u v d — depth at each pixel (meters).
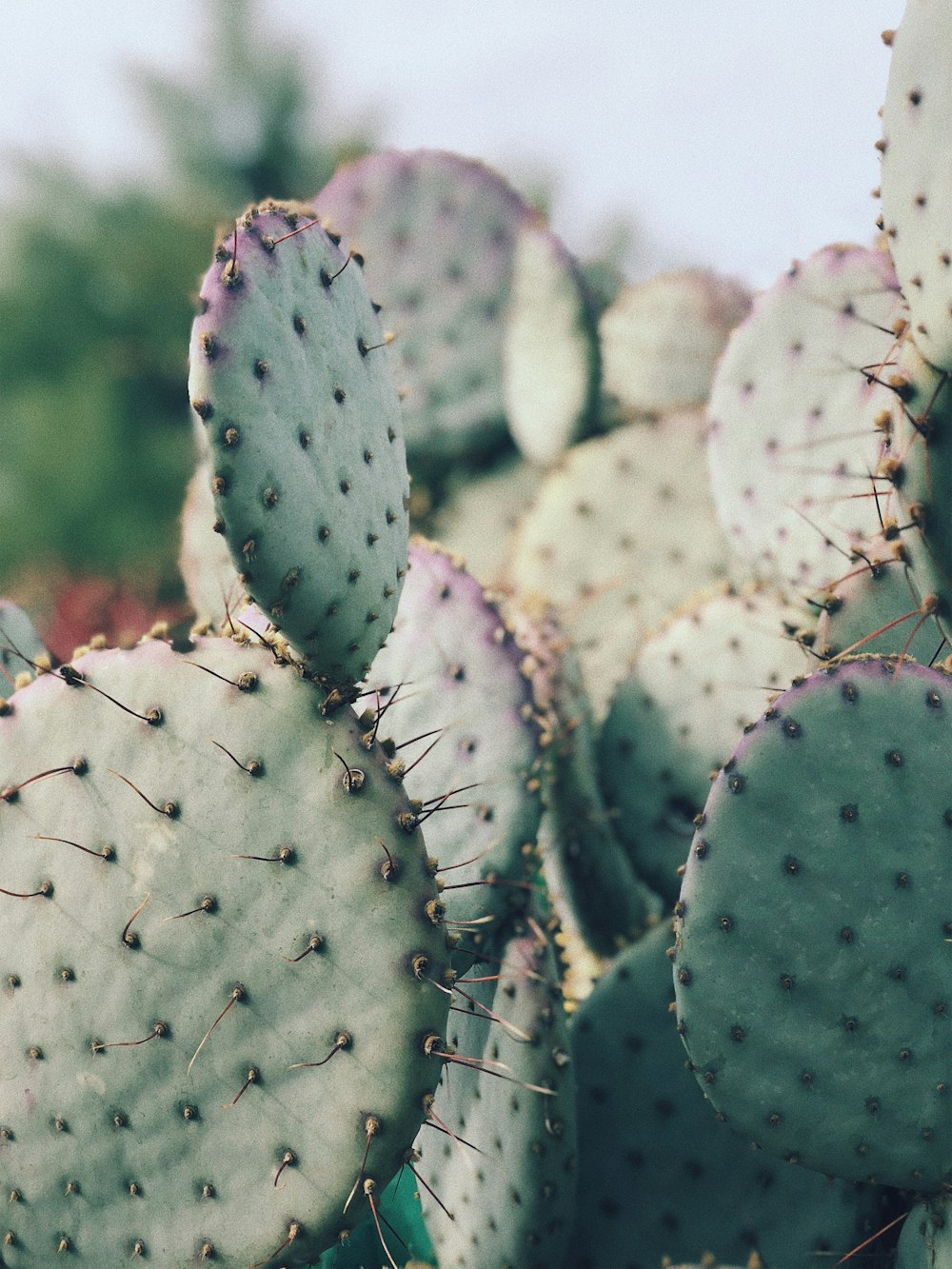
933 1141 1.07
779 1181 1.18
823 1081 1.06
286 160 5.62
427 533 1.97
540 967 1.18
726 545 1.62
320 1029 1.04
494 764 1.20
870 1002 1.06
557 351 1.81
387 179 1.90
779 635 1.33
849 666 1.07
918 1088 1.06
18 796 1.08
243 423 1.04
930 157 1.05
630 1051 1.21
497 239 1.92
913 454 1.06
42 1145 1.06
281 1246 1.04
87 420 5.16
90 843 1.06
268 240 1.07
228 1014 1.04
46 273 5.43
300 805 1.05
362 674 1.09
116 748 1.07
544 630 1.36
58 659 1.26
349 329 1.11
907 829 1.06
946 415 1.05
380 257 1.91
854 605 1.14
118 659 1.07
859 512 1.30
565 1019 1.17
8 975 1.07
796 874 1.06
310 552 1.06
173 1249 1.05
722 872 1.06
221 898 1.05
